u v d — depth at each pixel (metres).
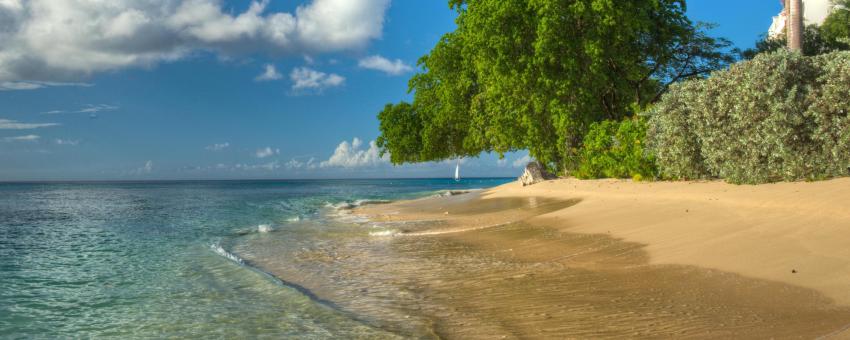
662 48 29.39
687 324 5.25
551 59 26.67
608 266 8.51
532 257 10.00
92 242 16.03
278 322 6.49
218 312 7.15
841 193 10.23
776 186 13.40
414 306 6.86
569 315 5.90
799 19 25.47
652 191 17.66
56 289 9.05
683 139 18.05
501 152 36.91
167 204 40.03
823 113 13.02
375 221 20.25
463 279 8.31
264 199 48.03
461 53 38.25
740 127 15.08
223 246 14.16
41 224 23.28
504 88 29.91
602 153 26.27
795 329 4.75
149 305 7.74
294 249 12.97
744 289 6.36
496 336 5.37
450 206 25.25
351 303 7.26
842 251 7.14
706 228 10.30
